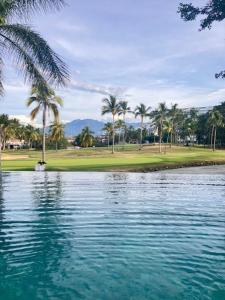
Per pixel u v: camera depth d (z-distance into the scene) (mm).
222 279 5090
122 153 70750
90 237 7121
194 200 11680
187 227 7965
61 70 13109
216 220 8672
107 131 102625
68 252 6180
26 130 102312
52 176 19688
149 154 66562
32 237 7105
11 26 12977
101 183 16438
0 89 13633
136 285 4879
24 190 13977
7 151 84000
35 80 13039
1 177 19016
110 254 6078
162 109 77500
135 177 19266
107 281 4992
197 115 105750
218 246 6586
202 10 10375
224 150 89125
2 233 7391
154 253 6160
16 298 4539
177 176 19938
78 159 47125
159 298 4520
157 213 9477
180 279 5062
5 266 5535
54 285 4875
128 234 7348
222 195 12836
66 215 9172
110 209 10000
